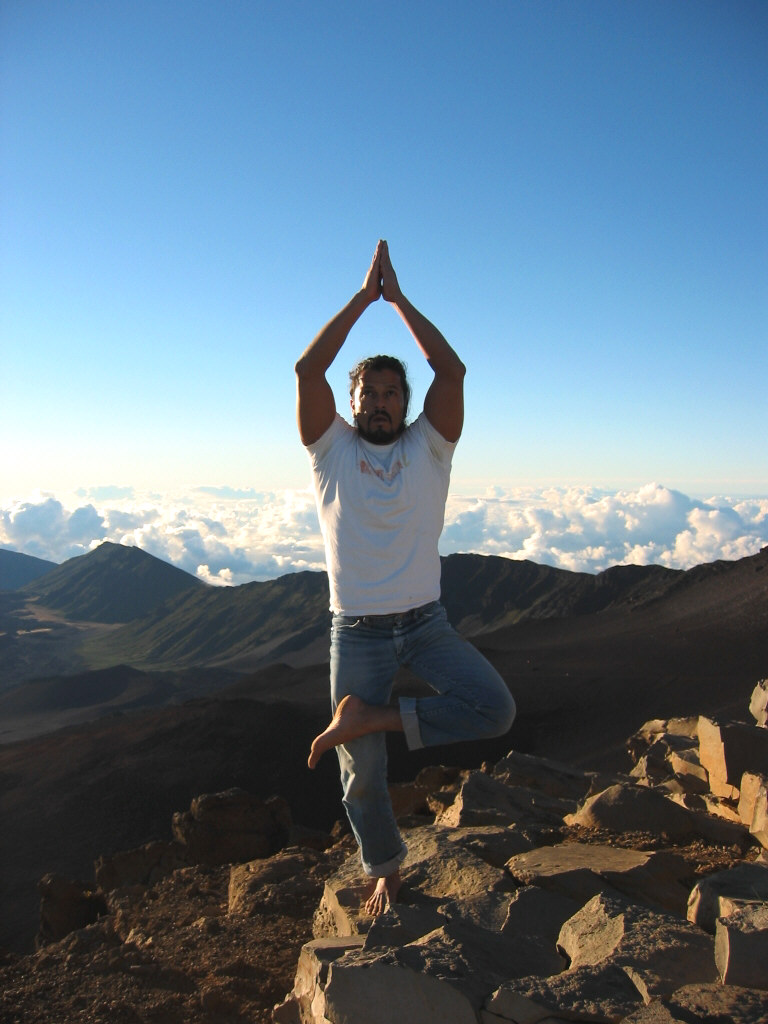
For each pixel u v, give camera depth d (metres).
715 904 3.84
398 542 4.27
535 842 6.37
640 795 6.80
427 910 4.25
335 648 4.46
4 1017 5.05
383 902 4.75
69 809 68.69
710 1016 2.85
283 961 5.55
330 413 4.39
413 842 5.79
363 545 4.26
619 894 4.38
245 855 18.73
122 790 72.38
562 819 7.62
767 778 7.40
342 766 4.61
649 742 17.70
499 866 5.39
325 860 8.07
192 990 5.30
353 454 4.34
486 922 4.20
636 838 6.36
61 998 5.29
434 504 4.39
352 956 3.69
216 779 75.81
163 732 86.56
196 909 7.34
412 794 14.11
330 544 4.38
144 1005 5.08
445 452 4.43
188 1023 4.84
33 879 52.94
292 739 83.38
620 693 101.38
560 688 106.44
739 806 7.59
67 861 57.88
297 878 7.23
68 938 7.20
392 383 4.37
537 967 3.68
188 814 19.38
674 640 132.25
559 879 4.62
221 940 6.09
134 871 18.27
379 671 4.39
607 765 69.56
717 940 3.37
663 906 4.51
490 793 8.12
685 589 171.38
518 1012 3.13
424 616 4.32
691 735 16.72
